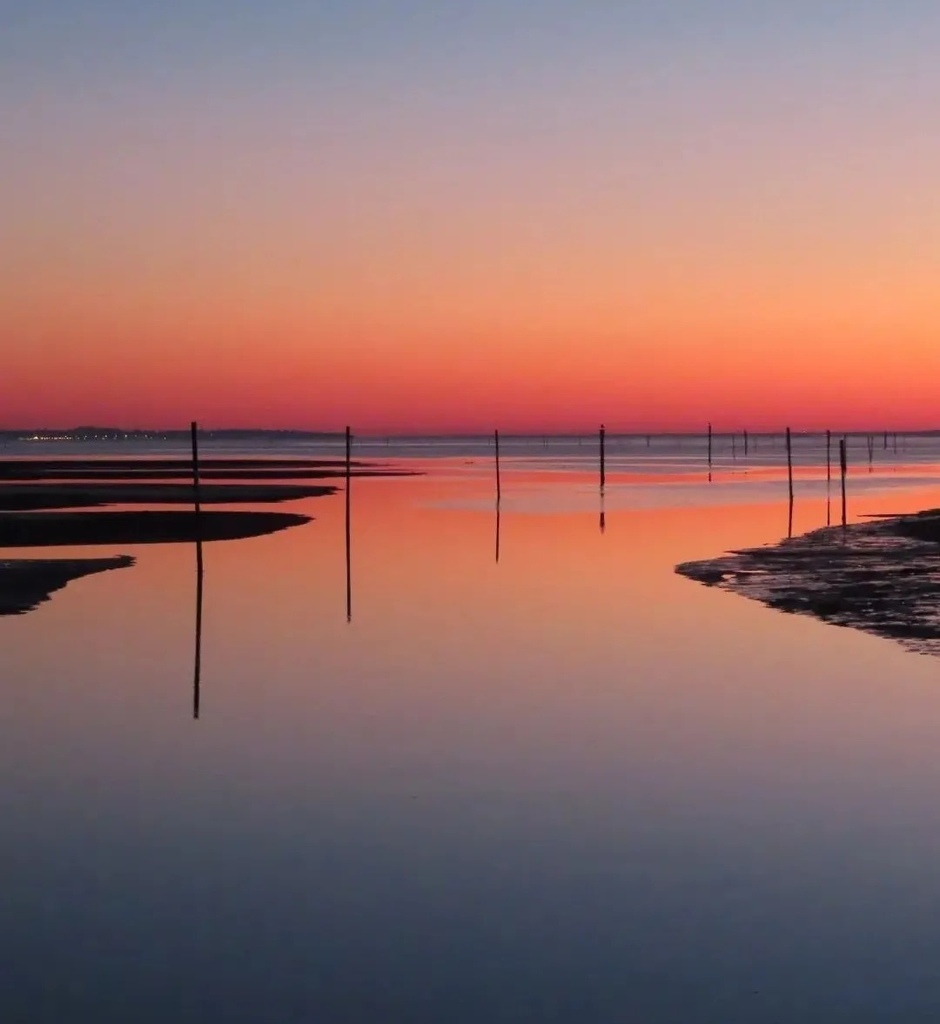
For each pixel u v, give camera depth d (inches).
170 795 499.5
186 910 375.6
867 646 810.8
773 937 352.8
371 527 1855.3
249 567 1323.8
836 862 414.6
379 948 346.6
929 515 1939.0
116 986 323.6
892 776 518.9
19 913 374.3
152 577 1232.8
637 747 569.3
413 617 969.5
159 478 3444.9
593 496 2689.5
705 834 445.1
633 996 315.9
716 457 6176.2
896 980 324.2
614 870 408.2
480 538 1675.7
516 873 406.0
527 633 886.4
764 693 676.7
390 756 557.6
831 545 1503.4
